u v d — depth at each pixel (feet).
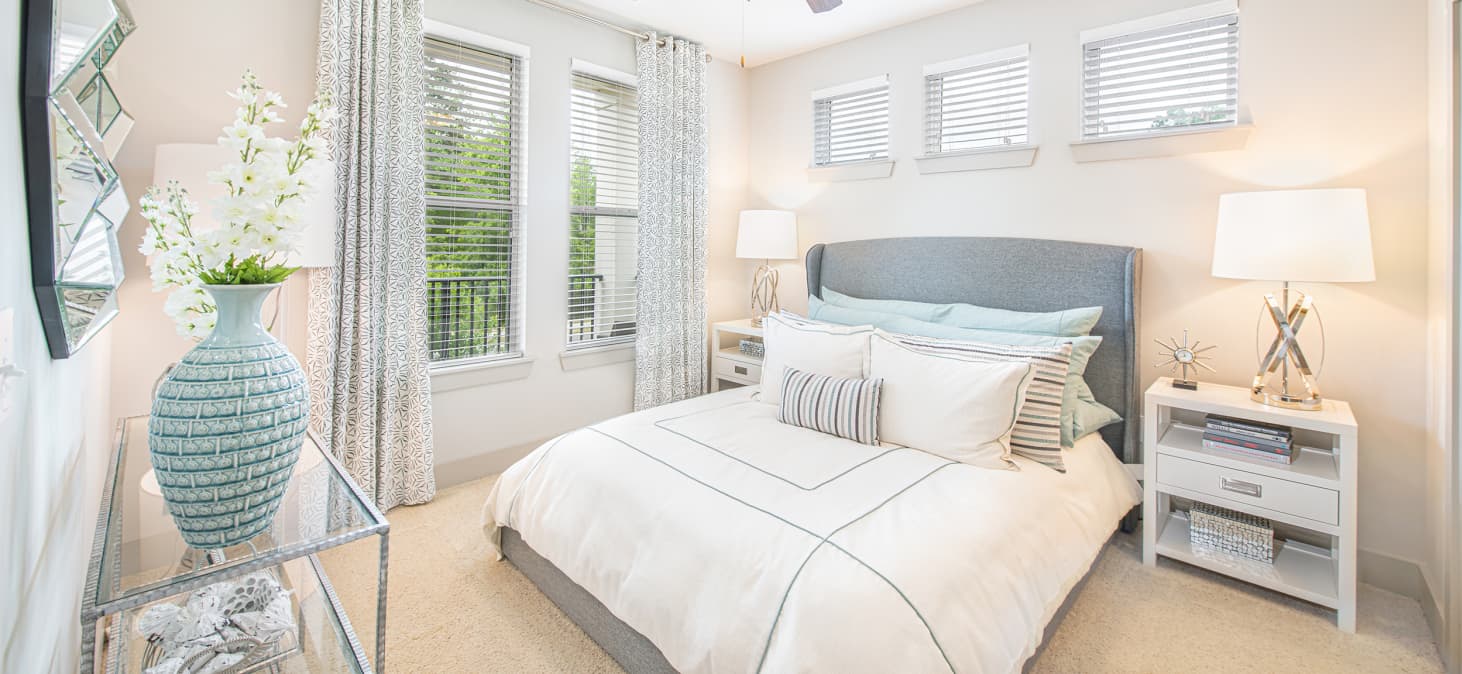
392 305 8.37
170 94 6.73
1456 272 5.46
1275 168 7.36
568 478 6.37
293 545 3.50
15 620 2.67
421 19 8.38
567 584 6.17
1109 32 8.45
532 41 9.80
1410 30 6.53
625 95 11.51
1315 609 6.42
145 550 3.64
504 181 9.84
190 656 3.90
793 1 9.78
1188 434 7.71
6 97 2.57
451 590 6.77
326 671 4.06
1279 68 7.29
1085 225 8.82
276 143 3.71
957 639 4.02
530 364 10.28
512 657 5.68
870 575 4.21
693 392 12.29
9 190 2.60
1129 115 8.47
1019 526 5.23
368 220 8.02
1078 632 6.04
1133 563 7.41
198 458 3.42
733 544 4.78
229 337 3.65
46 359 3.24
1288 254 6.23
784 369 8.02
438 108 9.07
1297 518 6.34
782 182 12.82
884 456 6.41
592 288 11.24
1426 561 6.53
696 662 4.46
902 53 10.71
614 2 9.88
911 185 10.73
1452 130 5.52
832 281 11.47
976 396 6.36
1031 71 9.23
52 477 3.42
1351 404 7.04
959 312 9.12
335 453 7.96
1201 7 7.71
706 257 12.34
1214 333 7.88
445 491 9.36
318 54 7.64
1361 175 6.85
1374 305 6.87
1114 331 8.23
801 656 3.90
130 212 6.57
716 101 12.68
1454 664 5.37
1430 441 6.45
